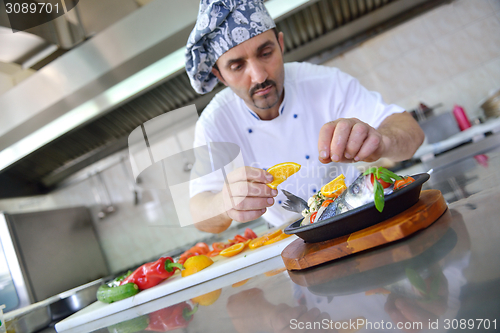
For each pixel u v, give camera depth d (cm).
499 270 28
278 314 37
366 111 117
